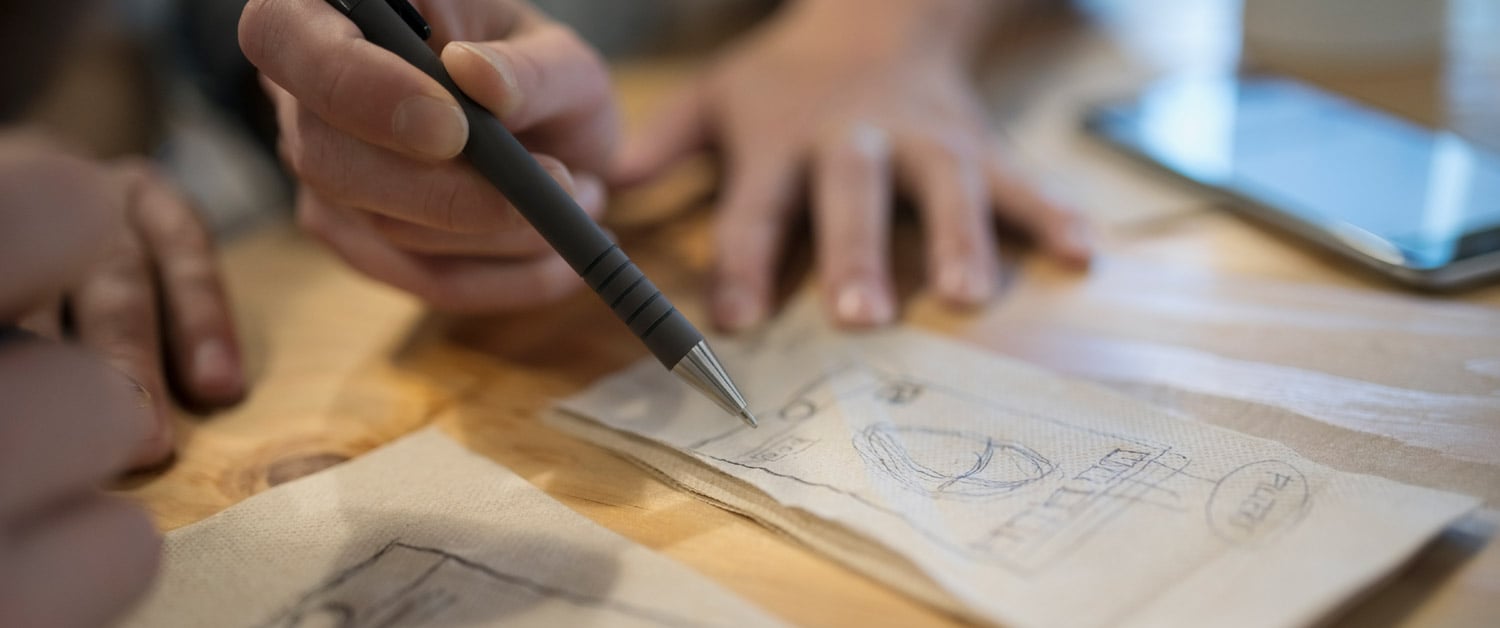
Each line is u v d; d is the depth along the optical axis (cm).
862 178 69
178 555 41
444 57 45
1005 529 38
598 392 54
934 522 39
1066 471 43
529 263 57
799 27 90
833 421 48
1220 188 70
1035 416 48
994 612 34
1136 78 95
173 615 38
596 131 58
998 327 59
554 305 65
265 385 57
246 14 46
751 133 78
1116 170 77
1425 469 42
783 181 72
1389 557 35
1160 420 46
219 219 88
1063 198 70
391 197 48
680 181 83
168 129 105
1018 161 80
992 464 44
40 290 29
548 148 57
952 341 57
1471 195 64
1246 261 64
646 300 45
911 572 36
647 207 79
